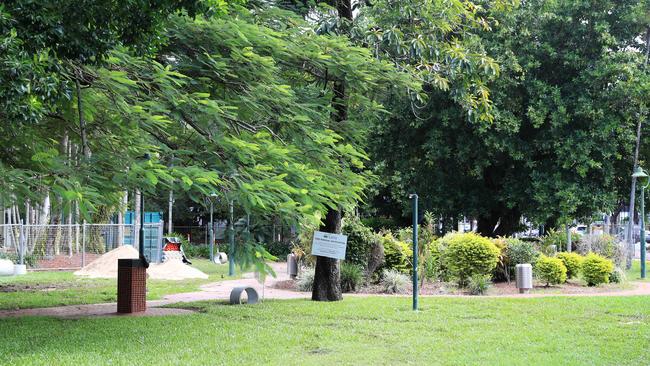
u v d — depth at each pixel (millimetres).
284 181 9922
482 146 23875
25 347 8477
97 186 8555
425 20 13633
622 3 23906
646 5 23562
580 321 10562
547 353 8016
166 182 8609
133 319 11008
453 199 26141
